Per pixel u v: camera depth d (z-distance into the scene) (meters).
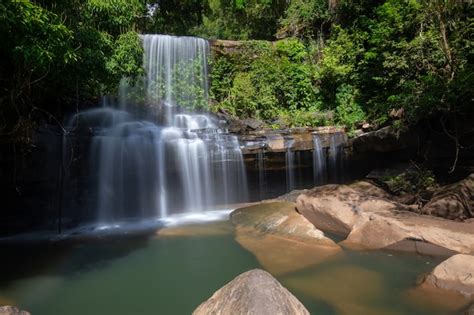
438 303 4.72
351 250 6.88
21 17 5.14
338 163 11.80
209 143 10.63
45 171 8.91
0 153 8.20
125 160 9.85
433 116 10.16
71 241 7.89
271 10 21.39
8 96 7.13
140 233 8.43
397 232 6.75
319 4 17.14
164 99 14.30
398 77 11.51
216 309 3.68
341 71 13.73
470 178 8.57
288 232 7.75
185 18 20.86
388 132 10.59
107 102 12.51
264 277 3.79
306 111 14.10
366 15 15.14
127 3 8.80
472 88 8.89
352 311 4.62
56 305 5.03
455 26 10.05
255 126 12.59
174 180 10.30
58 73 7.33
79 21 7.82
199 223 9.20
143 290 5.47
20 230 8.63
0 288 5.55
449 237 6.33
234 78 15.14
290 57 15.87
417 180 10.16
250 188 11.09
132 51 9.05
